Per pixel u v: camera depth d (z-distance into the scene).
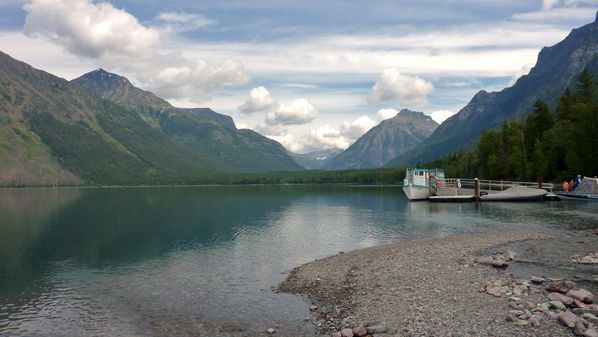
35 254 48.94
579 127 103.31
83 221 84.31
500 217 67.38
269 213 94.00
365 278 30.66
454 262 33.25
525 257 34.66
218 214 94.31
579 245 39.34
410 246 42.34
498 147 146.75
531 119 139.50
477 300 23.30
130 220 84.88
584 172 101.62
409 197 117.12
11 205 137.00
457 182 122.94
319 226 67.81
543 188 99.19
